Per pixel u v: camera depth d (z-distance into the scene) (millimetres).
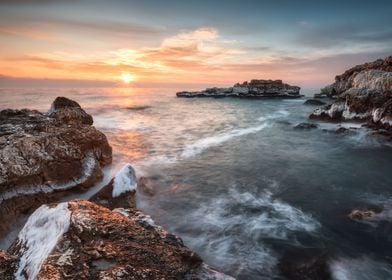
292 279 6598
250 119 33219
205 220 9422
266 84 72875
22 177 8547
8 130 13164
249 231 8734
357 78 40906
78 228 4746
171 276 4379
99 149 12367
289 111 41875
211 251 7734
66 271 3943
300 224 9172
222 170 14477
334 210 10156
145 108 42969
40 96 49219
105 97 61125
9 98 42781
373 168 15258
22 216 8453
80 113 16828
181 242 5559
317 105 50219
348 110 27594
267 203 10734
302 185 12641
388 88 31812
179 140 20844
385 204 10641
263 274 6773
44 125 12281
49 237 4855
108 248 4527
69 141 10586
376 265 7137
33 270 4184
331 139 22469
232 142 20906
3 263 4469
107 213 5598
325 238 8336
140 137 21219
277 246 7930
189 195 11336
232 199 11062
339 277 6672
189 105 50719
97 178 10820
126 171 10070
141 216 6469
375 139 21188
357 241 8188
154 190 11555
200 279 4578
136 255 4570
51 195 9164
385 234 8539
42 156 9234
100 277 3926
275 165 15570
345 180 13336
